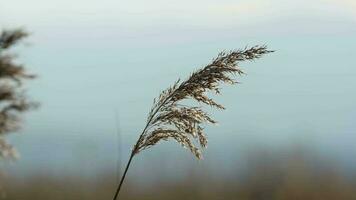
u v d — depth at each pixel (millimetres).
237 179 11414
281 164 11633
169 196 10984
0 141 2264
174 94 3922
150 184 10828
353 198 10977
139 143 3887
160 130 3912
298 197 10906
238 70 3889
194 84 3898
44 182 9266
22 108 2252
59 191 9609
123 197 10438
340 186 11117
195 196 11008
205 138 3926
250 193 11078
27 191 8367
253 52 3850
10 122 2252
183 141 3930
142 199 10547
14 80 2266
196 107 3912
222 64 3877
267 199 11211
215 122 3924
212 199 11117
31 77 2279
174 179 11125
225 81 3889
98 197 9984
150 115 3951
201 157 3949
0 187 2475
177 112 3891
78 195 9820
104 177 10156
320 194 11195
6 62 2229
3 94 2223
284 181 11195
